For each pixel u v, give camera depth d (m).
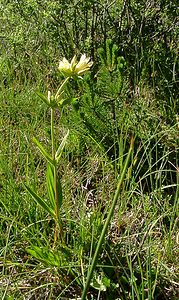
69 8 1.23
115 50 0.94
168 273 0.71
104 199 0.87
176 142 0.95
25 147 0.96
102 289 0.69
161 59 1.19
